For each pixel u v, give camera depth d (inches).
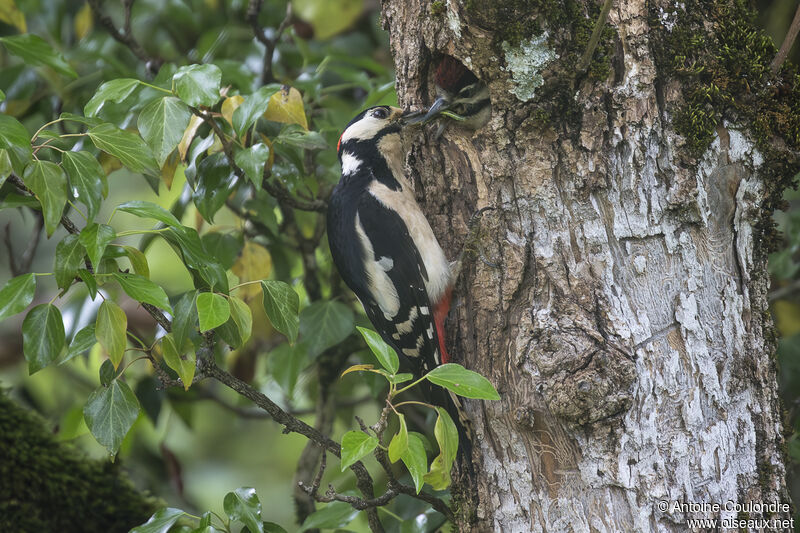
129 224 495.8
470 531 241.9
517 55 232.4
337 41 398.3
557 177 231.1
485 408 237.0
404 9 274.8
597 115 227.1
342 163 312.0
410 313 279.9
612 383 212.4
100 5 386.3
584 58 223.3
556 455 223.3
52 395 402.0
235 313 217.5
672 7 227.8
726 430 219.6
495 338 237.8
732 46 228.5
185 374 213.0
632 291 223.0
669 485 214.2
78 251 200.4
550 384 215.9
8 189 274.7
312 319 311.7
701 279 223.8
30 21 384.5
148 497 323.9
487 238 240.7
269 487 513.0
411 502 280.7
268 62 331.6
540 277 230.2
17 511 295.9
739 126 227.8
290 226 337.4
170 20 384.5
